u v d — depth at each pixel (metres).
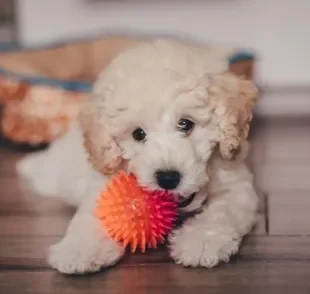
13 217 0.84
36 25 1.39
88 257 0.68
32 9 1.38
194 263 0.69
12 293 0.66
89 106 0.76
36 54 1.23
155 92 0.69
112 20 1.38
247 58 1.13
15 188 0.94
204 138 0.71
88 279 0.68
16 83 1.10
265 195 0.89
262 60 1.37
